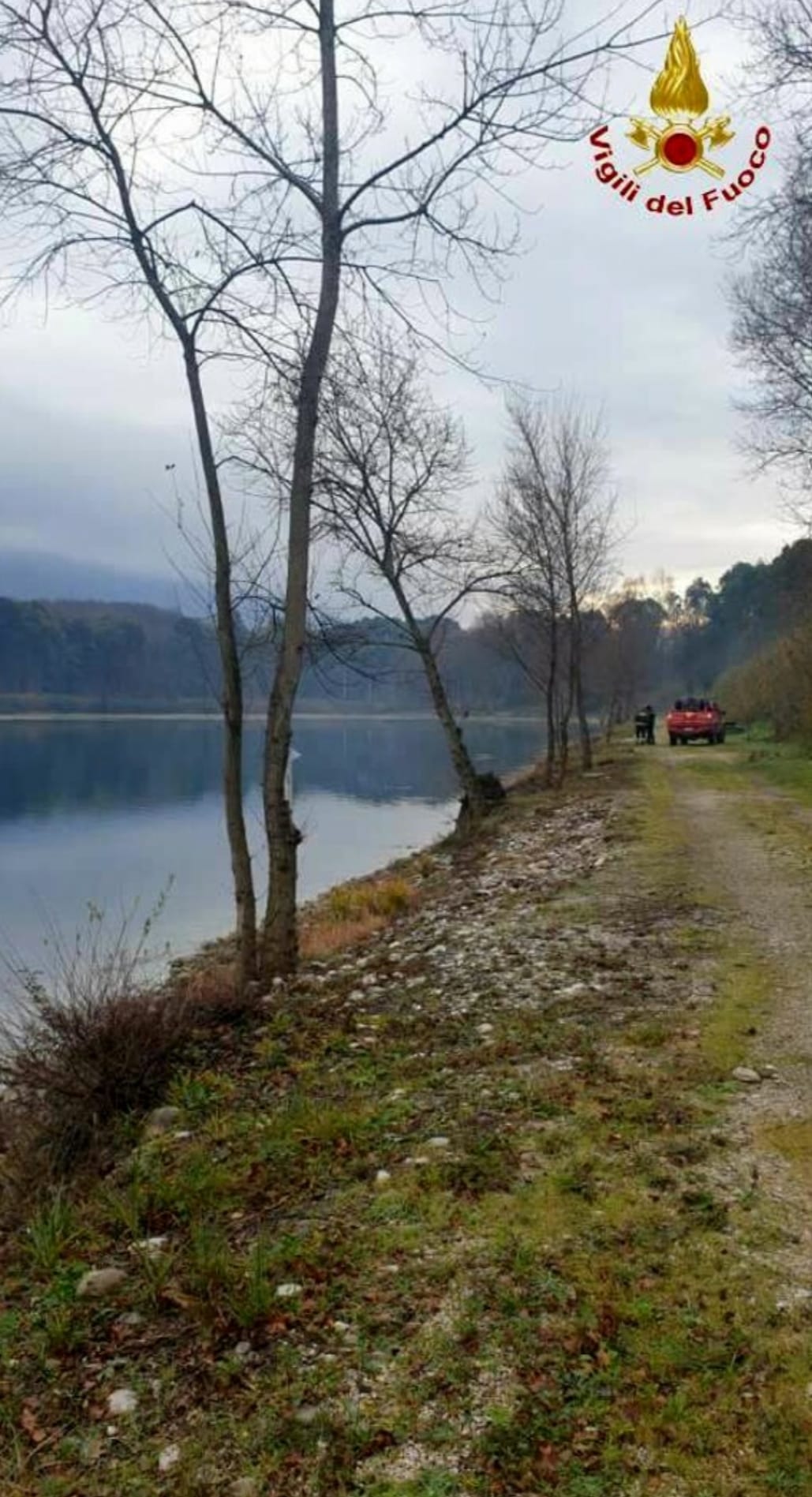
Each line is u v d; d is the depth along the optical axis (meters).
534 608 26.75
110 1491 3.08
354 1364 3.53
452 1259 4.07
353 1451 3.14
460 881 15.29
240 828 8.45
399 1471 3.05
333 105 8.09
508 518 25.83
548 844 16.83
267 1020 7.47
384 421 18.02
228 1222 4.58
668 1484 2.94
